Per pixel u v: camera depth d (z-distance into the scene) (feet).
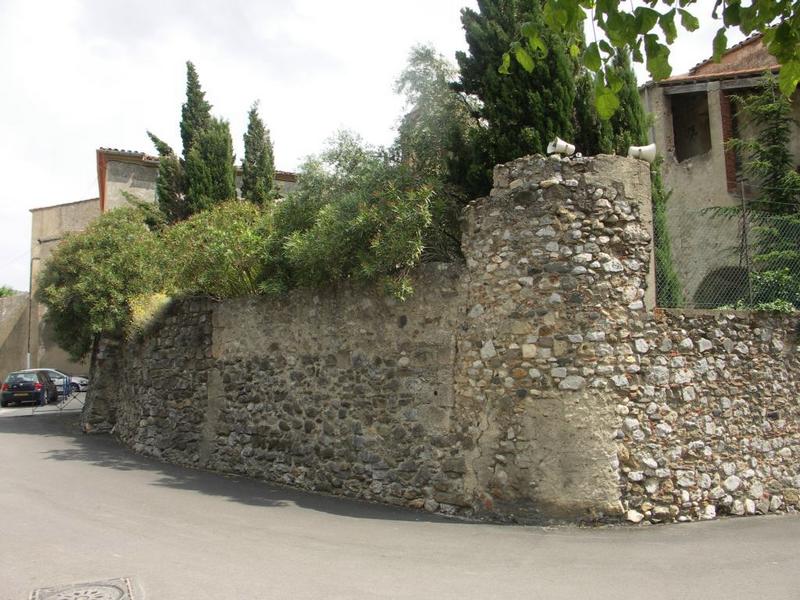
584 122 31.65
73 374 107.65
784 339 28.55
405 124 35.70
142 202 64.85
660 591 16.93
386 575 18.26
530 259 25.93
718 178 47.98
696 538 22.45
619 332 25.35
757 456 26.89
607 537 22.54
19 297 117.50
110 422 52.06
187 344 39.75
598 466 24.21
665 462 25.07
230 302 37.17
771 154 44.98
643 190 26.71
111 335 52.95
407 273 28.68
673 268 33.91
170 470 36.27
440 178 32.65
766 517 25.88
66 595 16.52
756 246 32.91
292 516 25.88
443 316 27.89
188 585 17.29
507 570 18.79
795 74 13.39
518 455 25.04
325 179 35.24
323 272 31.40
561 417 24.61
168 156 63.31
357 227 28.99
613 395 24.80
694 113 53.36
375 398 29.53
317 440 31.50
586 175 26.07
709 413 26.27
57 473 34.45
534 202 26.14
